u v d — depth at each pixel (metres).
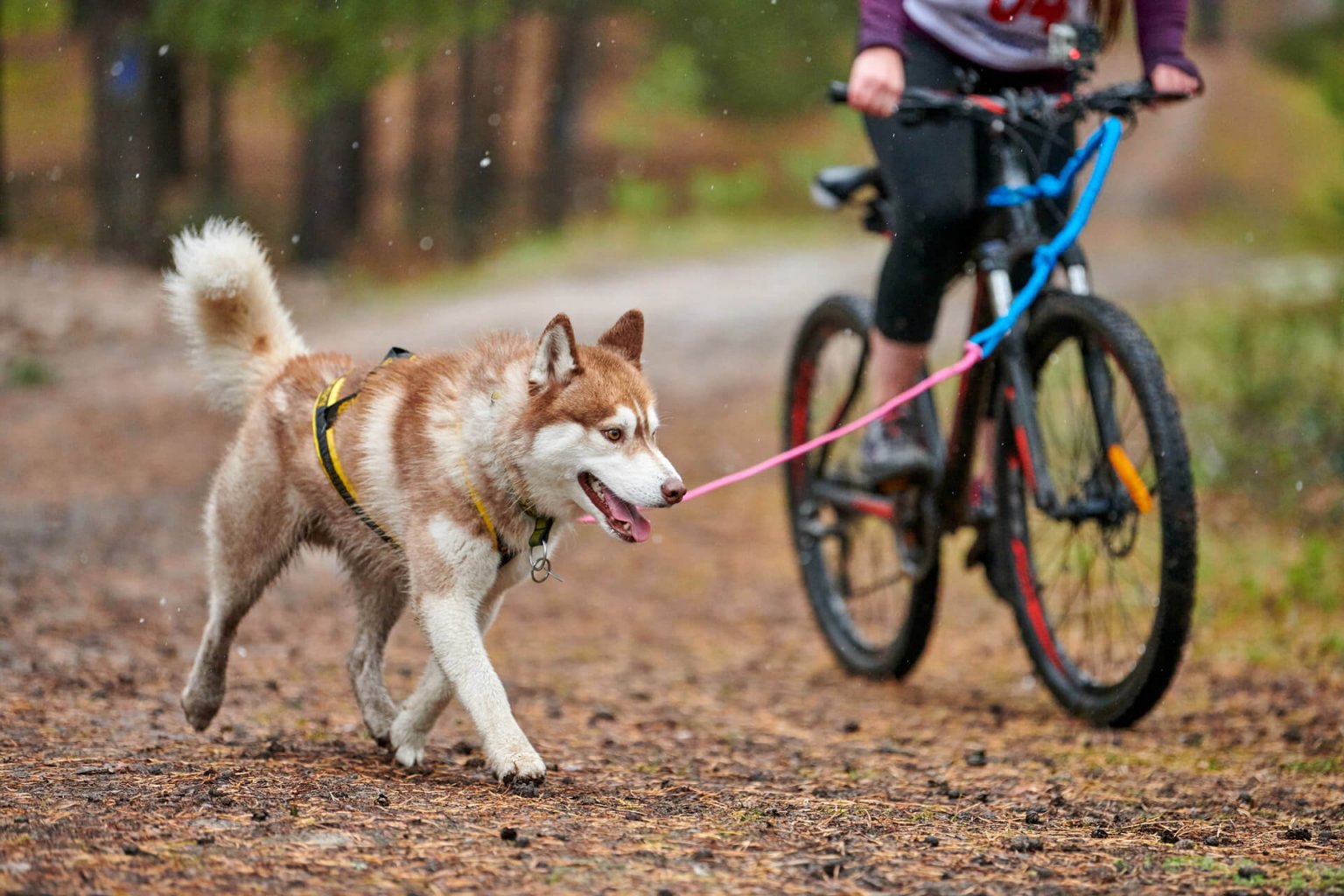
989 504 8.89
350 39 32.53
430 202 50.72
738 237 48.12
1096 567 10.99
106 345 28.00
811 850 5.12
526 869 4.69
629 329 7.50
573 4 47.53
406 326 31.64
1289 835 5.62
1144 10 8.12
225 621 7.36
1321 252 21.38
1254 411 16.83
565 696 9.41
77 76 50.47
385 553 7.06
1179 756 7.44
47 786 5.63
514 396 6.57
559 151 48.97
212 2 31.38
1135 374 7.23
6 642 9.57
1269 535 13.95
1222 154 59.69
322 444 6.88
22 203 42.97
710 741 7.96
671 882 4.62
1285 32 67.25
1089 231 51.09
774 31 49.97
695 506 18.55
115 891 4.23
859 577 12.02
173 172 46.56
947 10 8.15
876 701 9.48
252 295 7.85
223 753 6.74
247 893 4.28
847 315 9.87
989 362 8.15
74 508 15.59
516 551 6.73
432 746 7.42
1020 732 8.24
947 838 5.42
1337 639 10.23
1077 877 4.86
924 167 8.05
